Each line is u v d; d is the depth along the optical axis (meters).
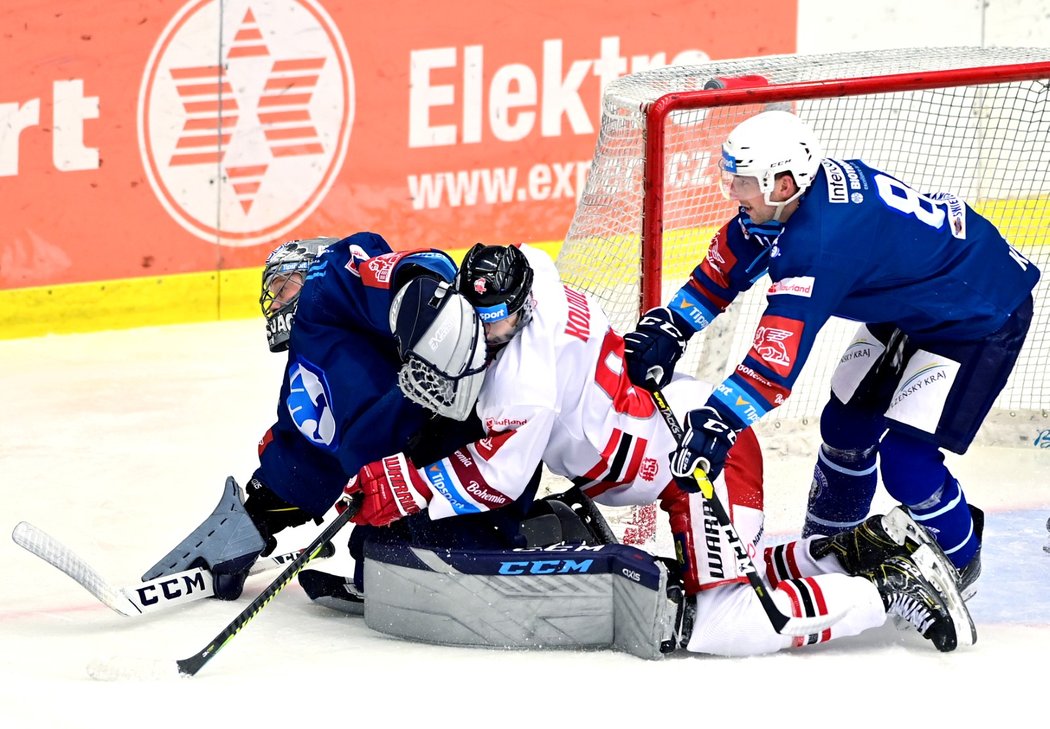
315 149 26.22
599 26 27.84
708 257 14.05
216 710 11.16
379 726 10.89
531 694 11.50
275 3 25.44
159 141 25.06
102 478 18.28
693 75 18.27
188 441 19.81
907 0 29.83
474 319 11.91
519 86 27.47
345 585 13.77
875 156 22.17
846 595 12.45
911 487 13.57
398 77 26.55
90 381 22.55
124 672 11.81
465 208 27.53
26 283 24.59
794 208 12.82
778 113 12.89
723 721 11.02
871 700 11.45
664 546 15.85
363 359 13.38
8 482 18.09
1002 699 11.52
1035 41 30.44
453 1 26.66
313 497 13.96
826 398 19.19
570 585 12.52
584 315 12.80
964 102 21.39
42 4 23.77
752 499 13.05
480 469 12.35
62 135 24.36
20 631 13.28
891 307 13.28
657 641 12.27
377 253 13.88
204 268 25.89
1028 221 20.52
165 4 24.62
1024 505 16.95
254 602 12.27
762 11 29.02
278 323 13.91
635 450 12.84
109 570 15.23
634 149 16.36
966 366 13.38
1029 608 14.02
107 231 25.00
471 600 12.68
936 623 12.49
